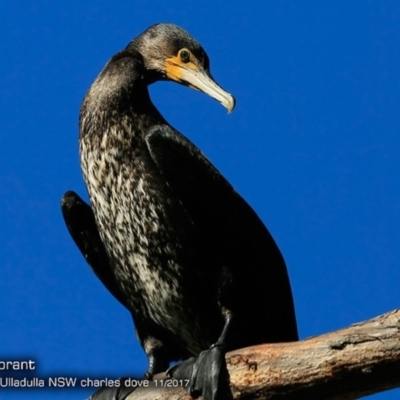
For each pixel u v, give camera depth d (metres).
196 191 12.08
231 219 12.23
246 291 12.22
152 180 11.99
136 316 12.53
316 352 9.39
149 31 13.45
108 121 12.32
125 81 12.61
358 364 9.20
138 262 12.15
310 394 9.51
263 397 9.72
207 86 13.15
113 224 12.20
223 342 11.46
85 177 12.48
